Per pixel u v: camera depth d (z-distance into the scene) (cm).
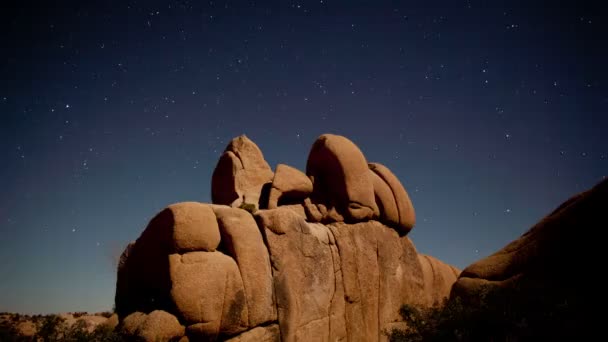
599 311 798
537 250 1027
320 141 1592
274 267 1196
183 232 1051
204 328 1009
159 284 1049
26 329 955
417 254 1734
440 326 970
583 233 967
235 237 1131
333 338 1303
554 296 870
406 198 1733
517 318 854
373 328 1430
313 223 1434
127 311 1091
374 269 1501
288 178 1480
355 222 1526
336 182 1546
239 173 1533
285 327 1156
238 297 1077
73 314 1146
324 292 1312
